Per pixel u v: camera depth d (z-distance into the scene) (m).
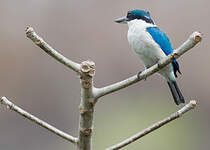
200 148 12.88
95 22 14.70
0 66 14.18
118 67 14.41
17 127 14.20
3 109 14.16
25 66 14.40
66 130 14.48
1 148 13.93
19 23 14.59
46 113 14.56
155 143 10.59
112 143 11.38
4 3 14.74
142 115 12.30
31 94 14.41
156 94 14.10
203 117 13.90
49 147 13.98
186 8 14.55
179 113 3.11
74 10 14.76
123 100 13.94
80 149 3.12
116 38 14.61
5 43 14.29
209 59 14.39
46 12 14.75
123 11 14.65
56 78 14.70
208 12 14.53
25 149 13.96
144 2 14.73
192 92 14.39
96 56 14.40
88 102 3.04
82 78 3.00
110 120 12.35
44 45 2.91
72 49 14.51
